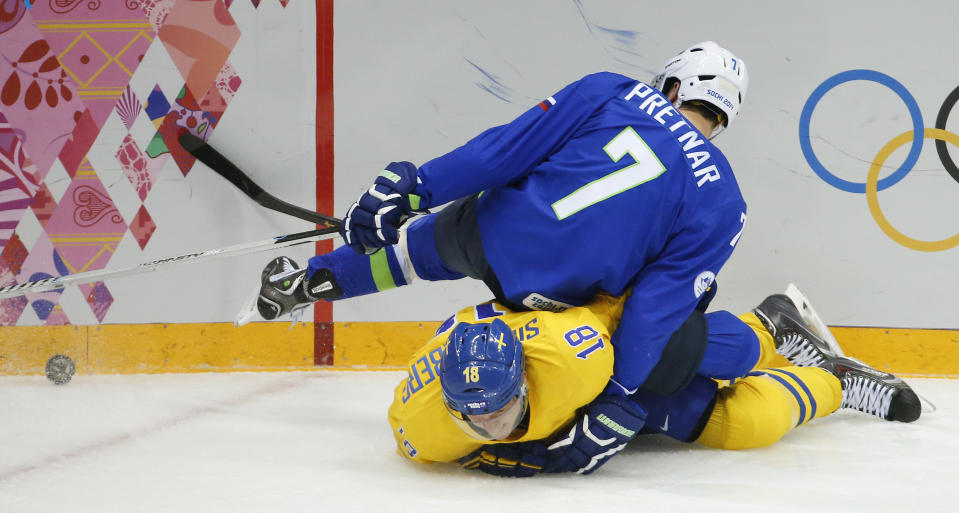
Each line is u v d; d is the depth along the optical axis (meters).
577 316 8.64
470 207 9.75
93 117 15.30
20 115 15.37
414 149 15.42
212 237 15.36
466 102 15.30
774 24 14.93
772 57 14.97
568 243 8.77
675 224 8.92
